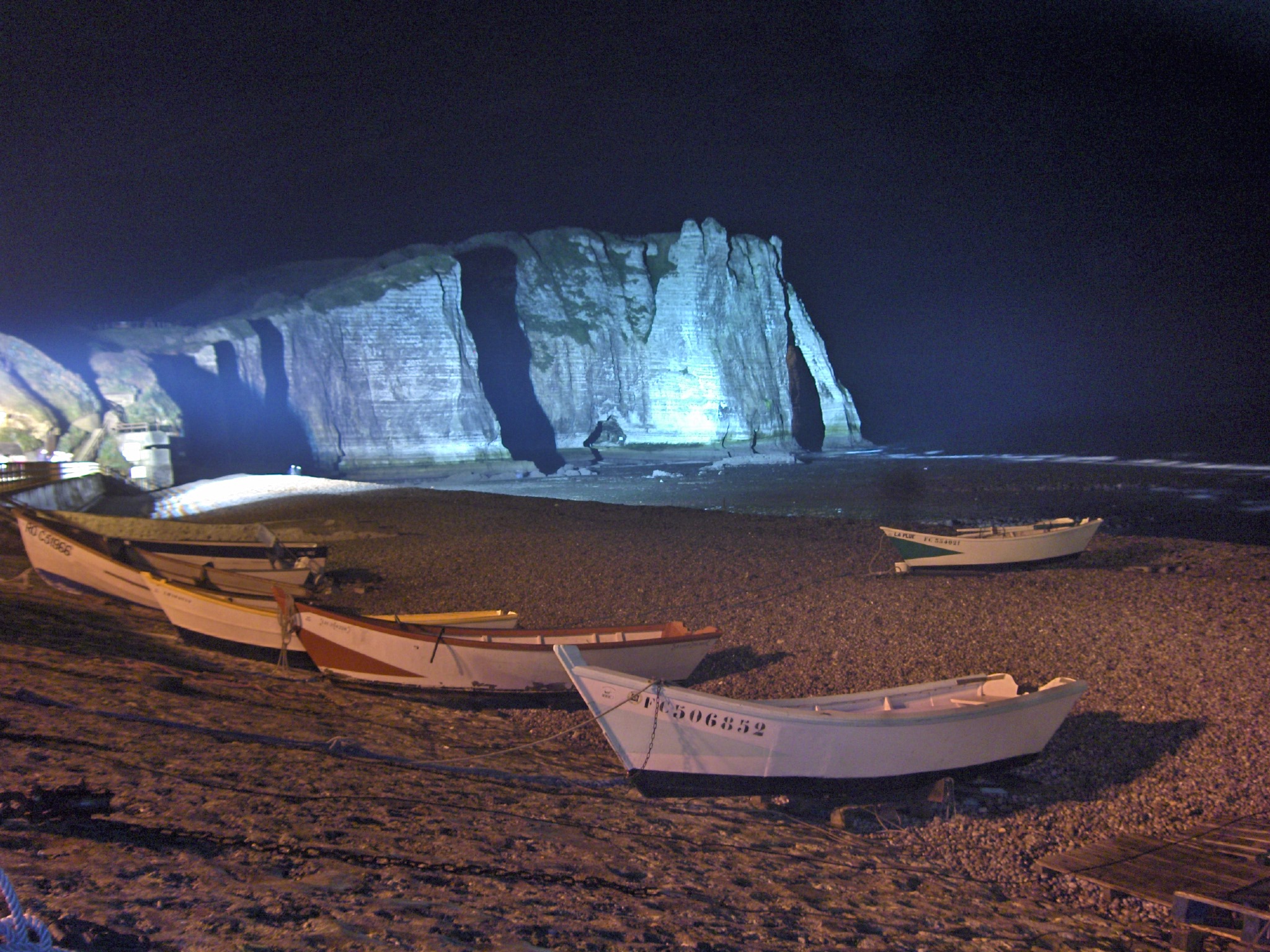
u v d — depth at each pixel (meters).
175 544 16.39
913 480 47.91
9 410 38.41
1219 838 6.60
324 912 4.04
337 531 24.56
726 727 7.21
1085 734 8.77
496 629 11.00
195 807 5.32
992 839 7.01
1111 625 12.28
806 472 55.19
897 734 7.38
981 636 12.14
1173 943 5.34
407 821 5.82
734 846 6.46
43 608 12.35
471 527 24.88
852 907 5.46
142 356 45.66
